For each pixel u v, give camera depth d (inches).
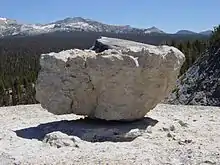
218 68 850.8
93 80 413.4
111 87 409.4
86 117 461.4
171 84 441.7
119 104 416.8
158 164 315.6
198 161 323.3
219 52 891.4
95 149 358.6
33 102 1644.9
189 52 1155.3
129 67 398.9
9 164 318.0
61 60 414.6
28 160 326.3
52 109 427.5
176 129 435.2
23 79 1859.0
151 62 406.3
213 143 381.7
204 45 1186.6
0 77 2186.3
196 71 911.7
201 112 578.9
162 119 483.2
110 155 339.3
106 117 421.4
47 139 383.9
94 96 424.8
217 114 559.5
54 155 340.2
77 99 425.7
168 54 418.6
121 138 395.5
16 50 4065.0
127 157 333.1
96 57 406.3
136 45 446.3
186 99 835.4
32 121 506.9
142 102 424.2
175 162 320.8
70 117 538.0
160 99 443.2
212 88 810.2
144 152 349.1
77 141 378.9
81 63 412.8
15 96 1721.2
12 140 392.5
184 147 364.8
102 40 459.2
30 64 2832.2
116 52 410.0
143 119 453.4
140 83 413.4
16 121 511.5
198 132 425.4
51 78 423.8
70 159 328.2
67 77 418.9
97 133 401.4
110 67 400.8
